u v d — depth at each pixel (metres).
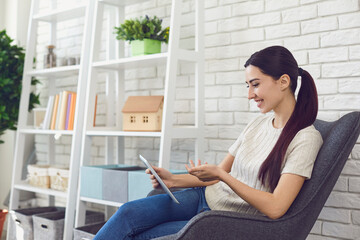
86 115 2.74
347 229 2.16
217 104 2.68
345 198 2.17
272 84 1.70
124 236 1.65
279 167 1.64
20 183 3.21
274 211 1.53
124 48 3.02
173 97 2.38
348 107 2.19
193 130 2.53
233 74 2.61
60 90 3.65
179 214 1.86
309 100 1.71
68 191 2.75
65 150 3.60
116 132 2.61
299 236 1.61
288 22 2.39
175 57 2.39
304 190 1.59
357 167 2.14
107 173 2.51
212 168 1.64
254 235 1.51
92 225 2.56
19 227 2.96
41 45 3.78
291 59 1.73
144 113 2.56
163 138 2.34
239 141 1.97
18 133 3.18
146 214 1.71
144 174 2.32
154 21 2.63
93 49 2.78
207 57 2.72
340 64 2.21
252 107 2.52
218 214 1.49
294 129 1.66
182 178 1.90
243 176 1.81
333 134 1.62
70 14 3.08
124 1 2.84
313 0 2.30
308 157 1.59
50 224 2.73
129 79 3.16
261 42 2.50
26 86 3.20
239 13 2.59
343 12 2.21
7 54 3.28
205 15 2.73
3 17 3.84
